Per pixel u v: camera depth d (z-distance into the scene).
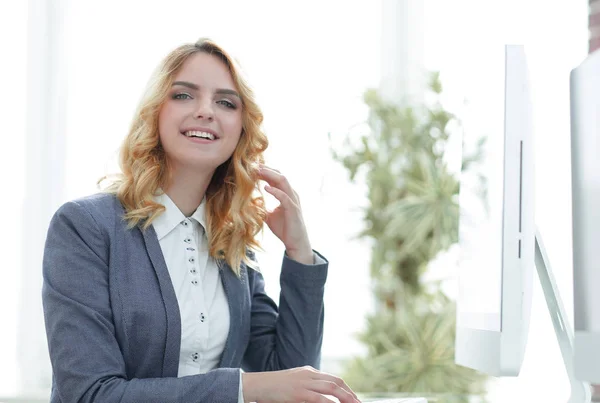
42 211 3.44
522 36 3.24
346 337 3.51
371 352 3.45
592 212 1.12
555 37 3.10
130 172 1.63
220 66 1.67
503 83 1.37
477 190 1.60
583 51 3.02
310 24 3.66
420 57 3.78
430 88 3.65
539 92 2.84
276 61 3.61
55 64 3.49
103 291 1.48
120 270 1.52
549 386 2.30
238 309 1.70
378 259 3.49
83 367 1.39
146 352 1.50
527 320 1.42
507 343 1.36
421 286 3.50
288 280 1.76
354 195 3.53
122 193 1.61
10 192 3.42
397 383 3.36
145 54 3.52
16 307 3.37
